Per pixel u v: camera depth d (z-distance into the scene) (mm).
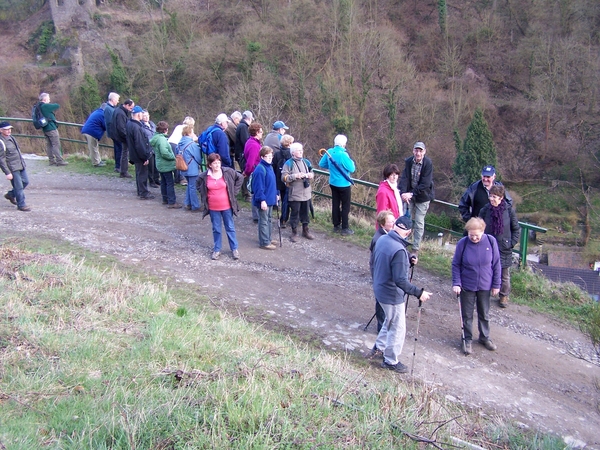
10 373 4582
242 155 10836
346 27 31125
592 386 6195
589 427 5484
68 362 4855
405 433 4441
